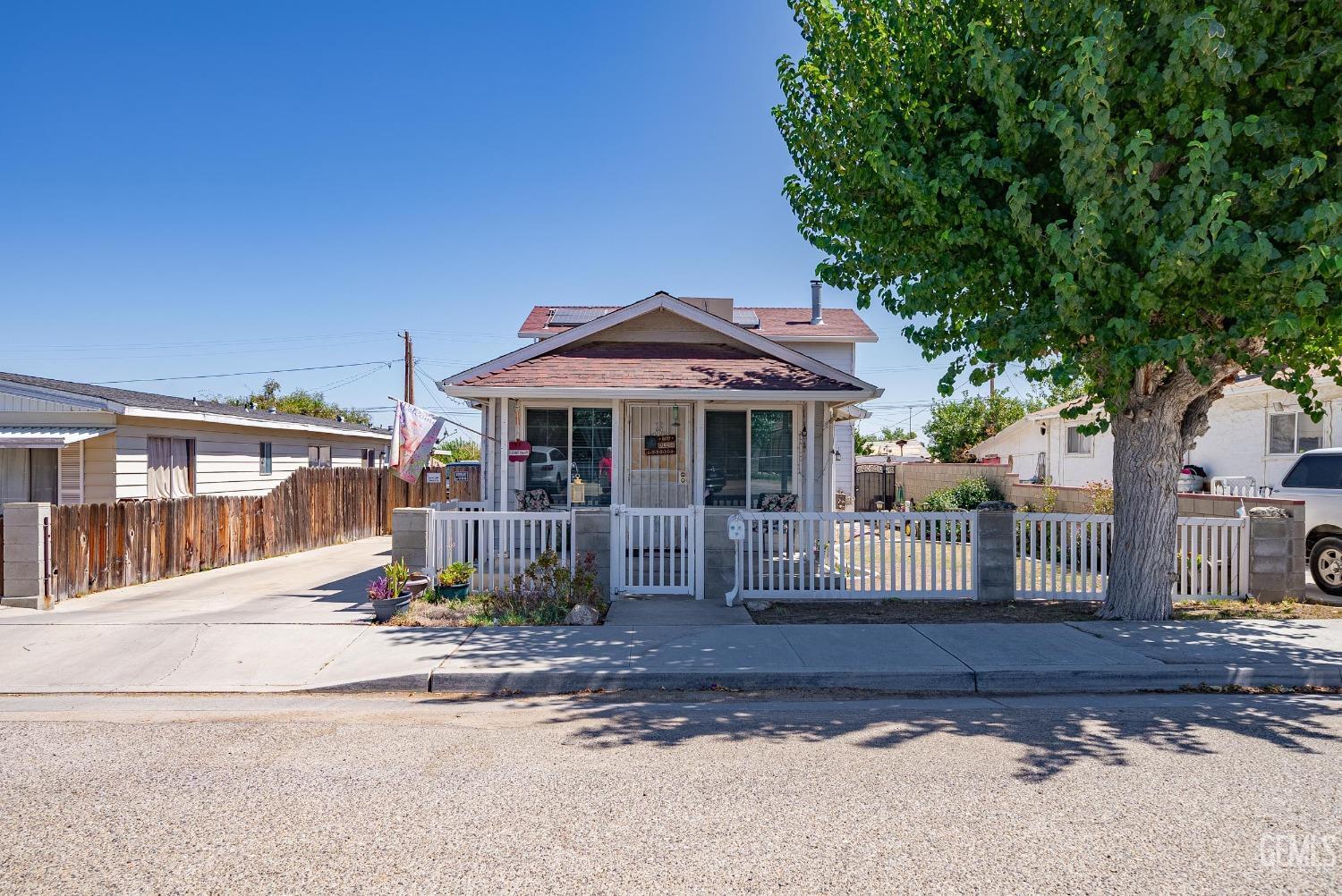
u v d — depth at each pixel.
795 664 6.90
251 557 15.05
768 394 11.32
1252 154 7.20
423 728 5.52
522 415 12.23
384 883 3.33
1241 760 4.86
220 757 4.91
